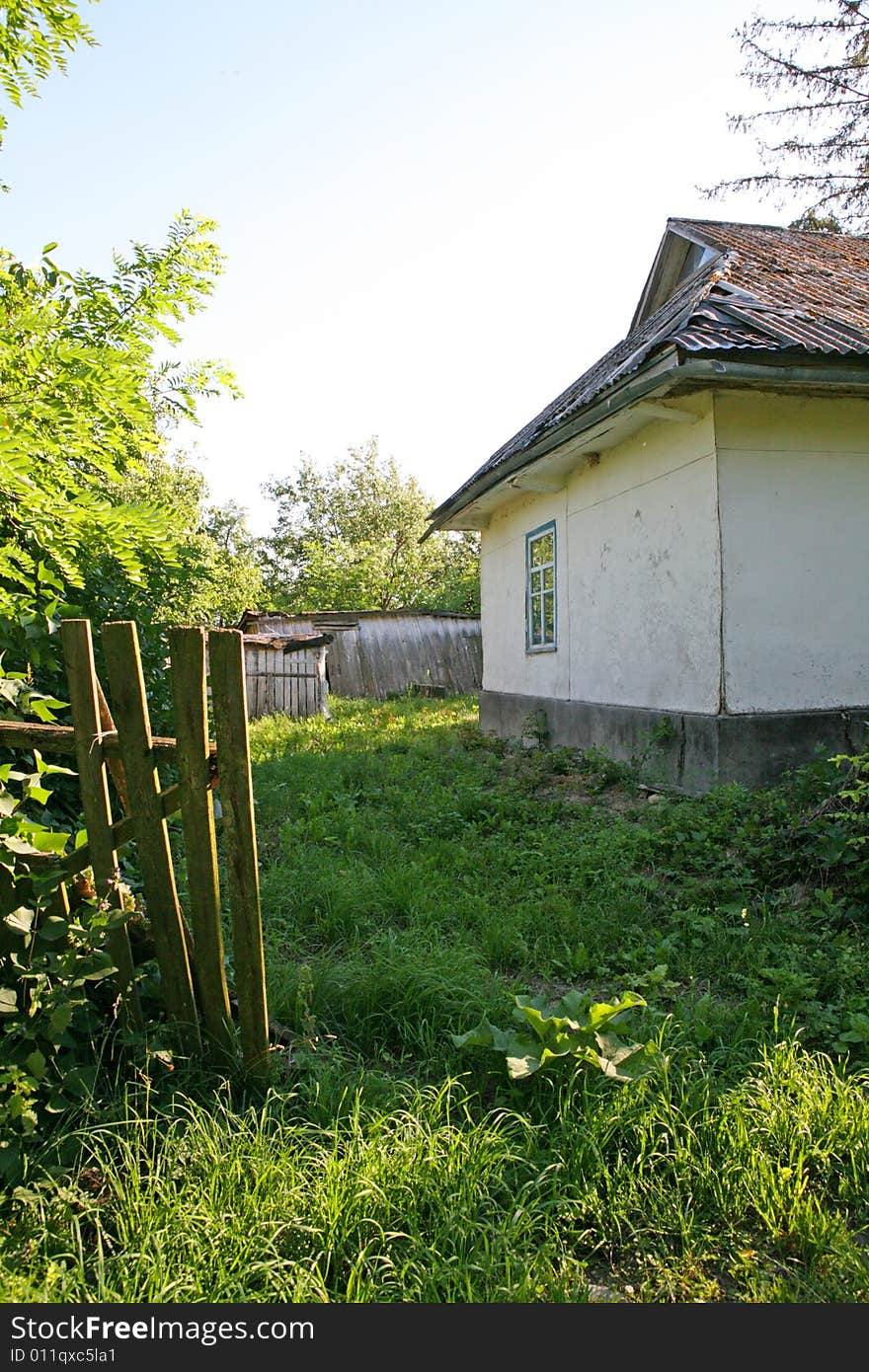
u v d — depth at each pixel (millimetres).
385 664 20906
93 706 2547
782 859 4809
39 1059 2236
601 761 7594
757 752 6379
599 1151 2406
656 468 7203
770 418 6438
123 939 2604
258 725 13898
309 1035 2941
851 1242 2150
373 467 46812
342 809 6520
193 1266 1938
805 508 6527
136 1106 2465
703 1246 2160
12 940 2477
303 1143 2379
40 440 1562
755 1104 2594
